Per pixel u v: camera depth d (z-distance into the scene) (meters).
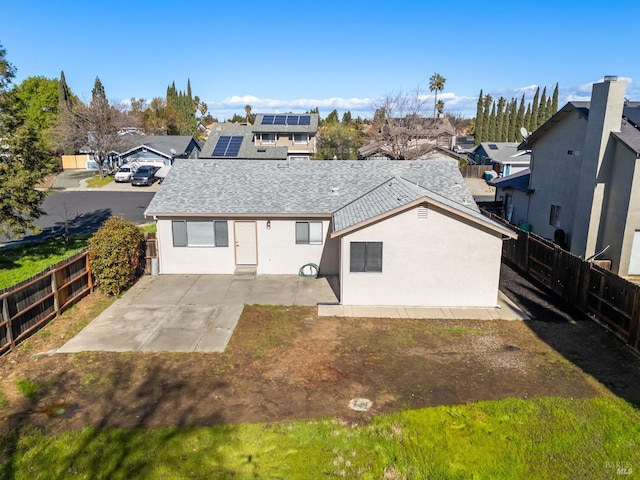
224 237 18.83
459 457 8.07
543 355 11.93
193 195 19.28
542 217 24.05
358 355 11.98
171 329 13.60
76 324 13.94
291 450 8.24
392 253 15.19
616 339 12.76
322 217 18.47
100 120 45.28
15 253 21.45
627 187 17.39
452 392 10.18
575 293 15.21
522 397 9.95
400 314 14.81
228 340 12.86
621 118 18.00
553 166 22.78
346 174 21.16
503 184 28.67
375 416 9.25
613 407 9.48
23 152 18.67
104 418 9.19
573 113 20.81
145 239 18.89
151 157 47.28
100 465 7.85
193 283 17.91
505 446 8.34
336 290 17.09
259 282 18.02
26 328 12.84
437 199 15.83
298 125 51.12
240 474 7.67
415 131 45.72
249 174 20.94
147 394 10.10
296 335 13.21
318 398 9.95
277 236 18.75
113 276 16.12
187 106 90.06
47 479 7.53
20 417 9.23
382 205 16.02
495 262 15.14
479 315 14.72
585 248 19.23
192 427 8.88
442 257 15.16
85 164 54.50
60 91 61.22
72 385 10.47
